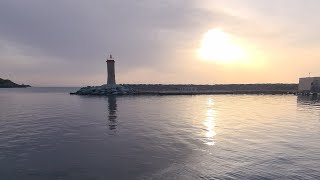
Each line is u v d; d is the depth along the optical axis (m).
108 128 28.84
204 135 24.88
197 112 44.06
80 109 50.19
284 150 19.39
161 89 122.50
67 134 25.73
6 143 22.14
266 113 42.44
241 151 19.20
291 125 30.44
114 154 18.78
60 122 33.44
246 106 55.06
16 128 29.33
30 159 17.78
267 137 23.86
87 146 20.97
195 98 81.31
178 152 19.11
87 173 15.22
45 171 15.56
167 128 28.67
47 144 21.70
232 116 38.94
